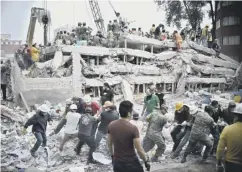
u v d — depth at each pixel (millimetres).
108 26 18141
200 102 13992
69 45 15000
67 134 7199
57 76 13336
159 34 20328
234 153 4227
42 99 12344
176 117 7238
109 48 16484
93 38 17344
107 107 6980
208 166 6594
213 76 19016
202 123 6477
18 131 9070
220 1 29250
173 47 19891
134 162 4113
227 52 28906
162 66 18016
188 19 29359
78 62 13961
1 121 10062
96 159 6969
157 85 16906
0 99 12891
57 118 10766
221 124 7250
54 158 7102
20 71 12336
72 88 13039
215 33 29844
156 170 6332
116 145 4164
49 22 19594
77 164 6879
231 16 28609
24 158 7039
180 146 7074
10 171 6441
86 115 6832
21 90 12102
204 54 21547
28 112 11461
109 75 14984
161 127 6785
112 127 4238
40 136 7090
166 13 28375
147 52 17969
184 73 17297
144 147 6793
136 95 15336
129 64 16547
